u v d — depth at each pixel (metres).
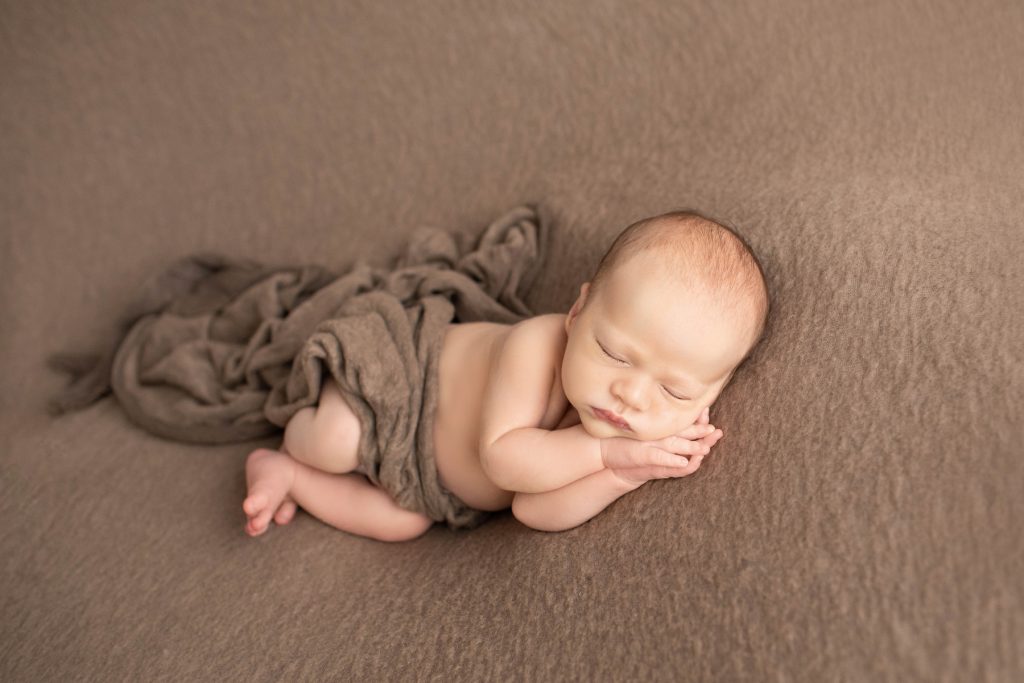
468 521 1.43
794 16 1.73
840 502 1.00
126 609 1.33
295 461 1.48
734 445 1.15
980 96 1.51
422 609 1.25
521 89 1.87
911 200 1.28
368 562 1.39
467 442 1.38
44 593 1.37
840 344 1.14
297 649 1.23
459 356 1.44
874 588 0.93
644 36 1.81
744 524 1.06
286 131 1.97
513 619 1.17
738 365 1.22
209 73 1.98
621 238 1.24
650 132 1.75
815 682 0.90
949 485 0.96
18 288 1.92
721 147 1.63
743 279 1.16
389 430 1.39
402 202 1.92
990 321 1.06
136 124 1.99
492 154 1.87
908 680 0.86
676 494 1.15
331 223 1.94
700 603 1.03
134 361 1.79
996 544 0.90
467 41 1.90
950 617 0.88
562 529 1.24
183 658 1.25
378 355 1.41
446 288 1.62
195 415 1.65
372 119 1.94
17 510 1.51
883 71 1.61
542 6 1.87
